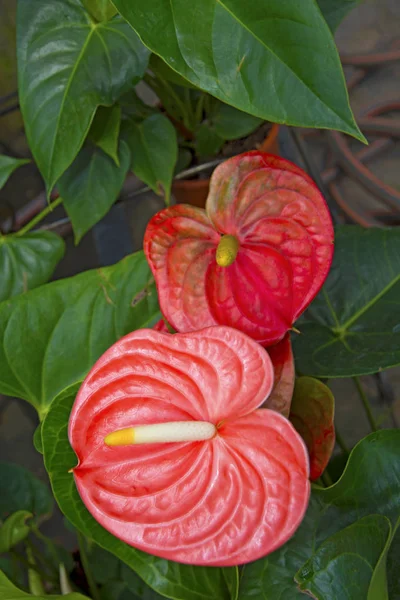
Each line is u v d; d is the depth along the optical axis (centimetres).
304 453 69
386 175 155
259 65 71
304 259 74
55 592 95
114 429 72
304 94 71
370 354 84
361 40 174
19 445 146
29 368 84
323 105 71
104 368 71
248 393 71
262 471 70
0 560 95
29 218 124
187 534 70
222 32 71
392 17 174
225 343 71
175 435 70
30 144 88
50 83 88
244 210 75
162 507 71
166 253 75
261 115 71
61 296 84
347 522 77
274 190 74
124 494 72
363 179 146
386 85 161
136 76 89
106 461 72
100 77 88
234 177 74
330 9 94
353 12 176
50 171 87
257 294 75
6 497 97
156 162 100
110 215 128
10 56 154
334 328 88
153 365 72
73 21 88
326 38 70
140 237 135
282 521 69
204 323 75
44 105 88
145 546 70
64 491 76
